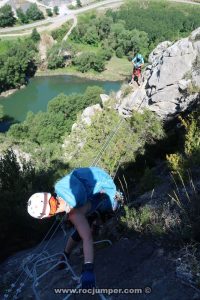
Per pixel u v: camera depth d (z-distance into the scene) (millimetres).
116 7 131375
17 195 8750
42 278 5285
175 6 128000
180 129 14961
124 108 25875
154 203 5953
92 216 4387
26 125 57875
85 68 96000
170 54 23578
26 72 94062
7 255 7320
